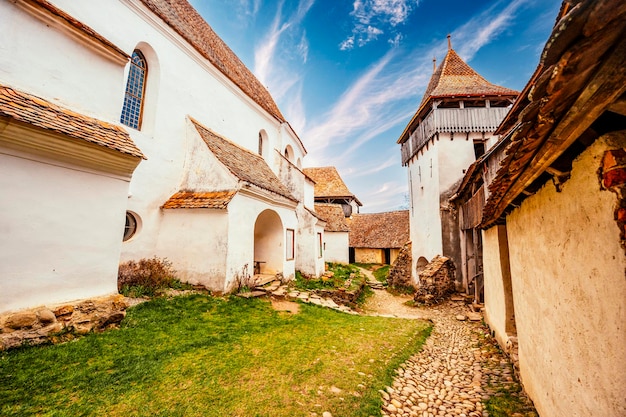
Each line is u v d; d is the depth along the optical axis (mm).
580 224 2156
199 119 10508
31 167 4043
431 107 14617
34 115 4023
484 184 8680
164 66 9070
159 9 9500
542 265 3094
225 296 7711
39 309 4012
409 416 3676
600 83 1206
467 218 11711
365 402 3758
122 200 5199
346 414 3473
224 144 10789
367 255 29641
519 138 1939
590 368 2094
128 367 3834
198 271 8156
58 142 4203
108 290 4930
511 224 4602
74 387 3285
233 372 4148
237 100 12891
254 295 8211
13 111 3760
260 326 6219
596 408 2012
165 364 4078
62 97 4836
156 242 8633
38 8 4598
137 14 8266
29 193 4004
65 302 4324
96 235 4777
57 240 4277
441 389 4547
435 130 13984
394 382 4516
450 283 12836
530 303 3633
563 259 2512
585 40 1021
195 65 10406
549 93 1322
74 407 2984
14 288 3822
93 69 5312
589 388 2117
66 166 4426
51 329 4086
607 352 1861
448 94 13961
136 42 8227
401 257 18078
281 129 17219
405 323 8328
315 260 15164
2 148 3771
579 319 2254
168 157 9094
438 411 3854
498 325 6613
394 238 26984
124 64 5840
